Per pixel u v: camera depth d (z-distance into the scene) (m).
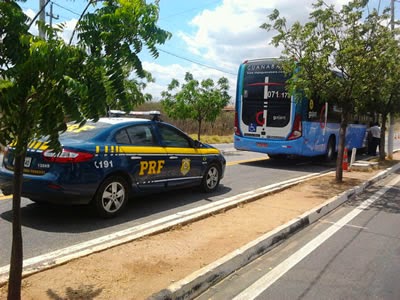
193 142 7.99
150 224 6.00
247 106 14.31
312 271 4.62
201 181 8.29
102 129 6.22
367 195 9.52
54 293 3.47
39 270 3.90
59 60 2.28
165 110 19.83
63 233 5.42
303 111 13.50
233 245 5.03
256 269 4.62
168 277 3.96
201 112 19.62
